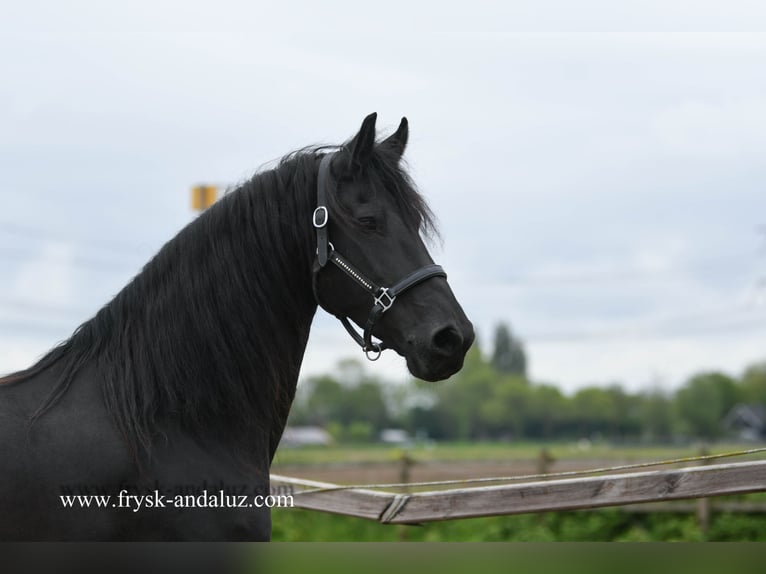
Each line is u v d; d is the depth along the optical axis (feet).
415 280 15.02
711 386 339.36
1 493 13.47
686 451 88.94
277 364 15.71
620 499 16.57
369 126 15.28
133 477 14.20
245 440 15.37
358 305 15.39
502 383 364.17
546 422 351.67
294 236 15.66
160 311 15.14
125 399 14.51
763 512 56.54
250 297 15.39
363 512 18.80
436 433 345.72
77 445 14.05
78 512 13.87
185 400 14.83
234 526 14.71
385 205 15.39
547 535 58.54
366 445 211.00
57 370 14.98
